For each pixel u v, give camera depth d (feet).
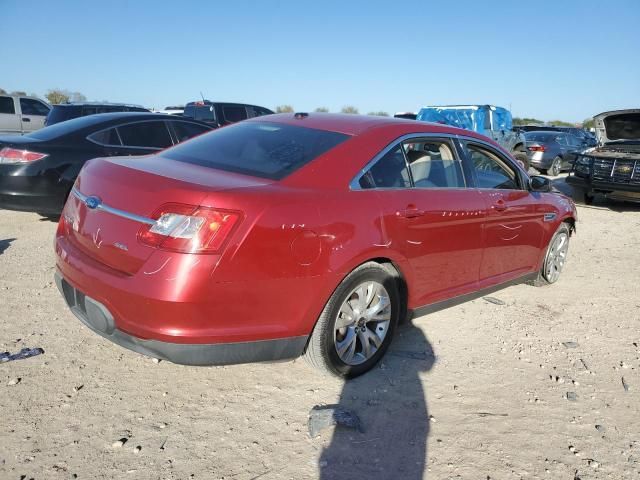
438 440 9.02
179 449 8.38
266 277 8.71
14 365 10.48
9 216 23.91
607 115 35.96
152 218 8.41
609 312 15.61
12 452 8.04
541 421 9.77
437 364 11.70
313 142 10.89
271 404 9.75
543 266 17.04
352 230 9.77
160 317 8.20
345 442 8.80
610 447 9.14
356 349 10.87
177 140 24.52
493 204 13.42
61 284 10.03
